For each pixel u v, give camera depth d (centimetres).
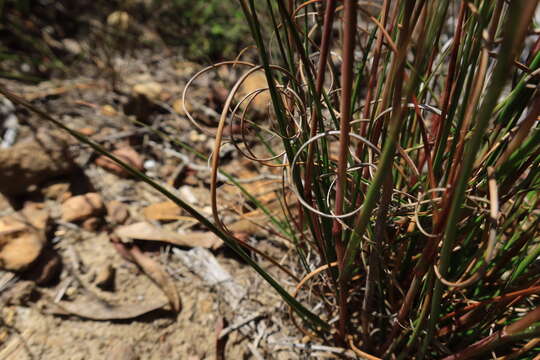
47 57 51
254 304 31
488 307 22
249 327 29
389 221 22
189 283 32
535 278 23
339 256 22
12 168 35
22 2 54
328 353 28
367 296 23
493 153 20
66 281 31
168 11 61
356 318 29
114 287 31
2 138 40
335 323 28
